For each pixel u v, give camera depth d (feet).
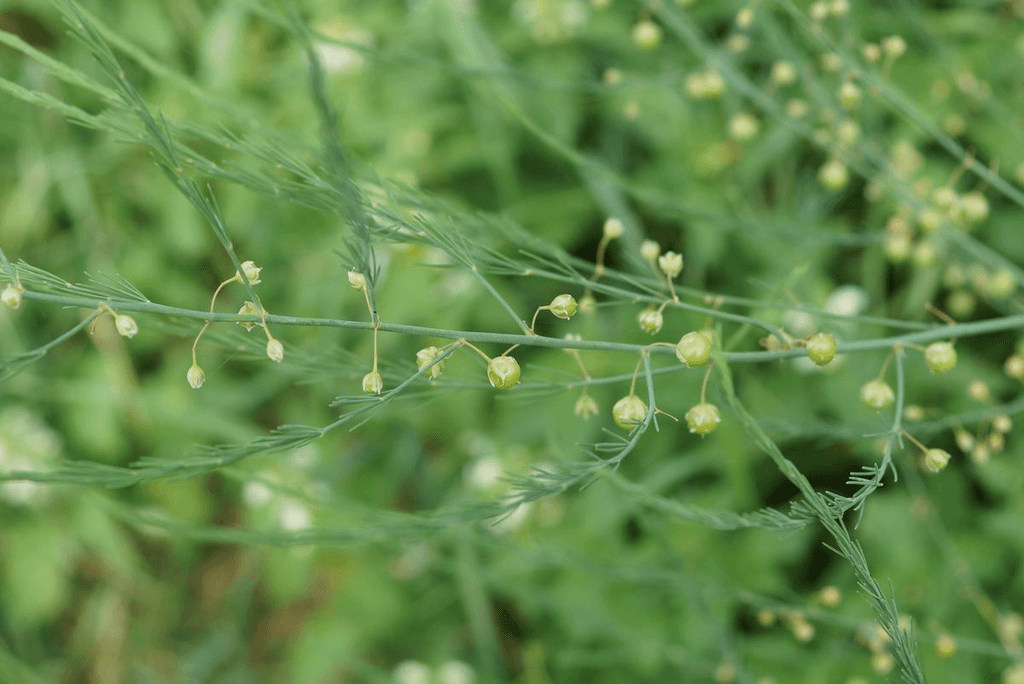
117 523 2.53
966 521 1.94
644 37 1.51
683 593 1.95
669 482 2.06
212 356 2.64
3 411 2.56
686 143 2.26
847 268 2.25
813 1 1.89
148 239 2.65
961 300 1.67
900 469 2.01
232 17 2.37
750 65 2.23
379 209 1.16
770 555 1.98
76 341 2.64
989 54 2.10
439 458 2.61
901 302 2.07
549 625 2.37
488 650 2.35
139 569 2.81
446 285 2.26
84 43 1.05
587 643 2.27
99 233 2.60
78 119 1.15
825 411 2.02
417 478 2.61
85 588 2.87
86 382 2.56
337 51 2.35
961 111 2.01
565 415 2.08
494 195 2.48
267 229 2.47
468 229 1.25
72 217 2.71
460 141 2.43
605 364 2.07
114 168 2.64
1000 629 1.55
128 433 2.63
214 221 1.08
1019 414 1.91
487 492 2.27
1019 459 1.87
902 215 1.55
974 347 2.04
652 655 1.95
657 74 2.27
